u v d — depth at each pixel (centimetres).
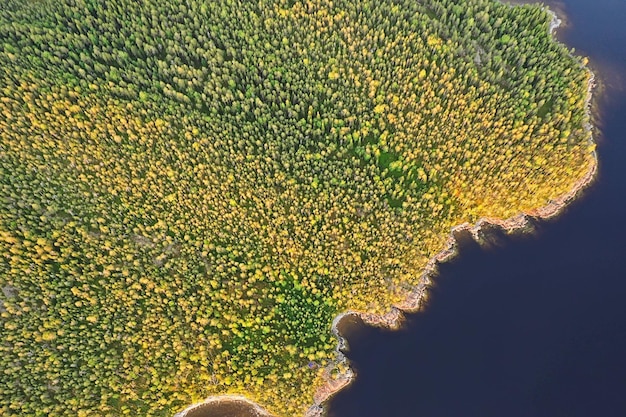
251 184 10169
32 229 9469
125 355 9069
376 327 9775
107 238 9694
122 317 9288
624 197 10394
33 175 9931
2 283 9100
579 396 8831
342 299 9694
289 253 9812
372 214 10006
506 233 10294
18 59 10600
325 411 9238
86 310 9225
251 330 9444
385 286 9750
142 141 10269
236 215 10000
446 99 10725
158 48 11056
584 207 10344
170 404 9081
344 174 10200
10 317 9031
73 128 10256
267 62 10975
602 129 10950
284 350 9375
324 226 9819
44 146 10050
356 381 9400
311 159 10281
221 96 10675
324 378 9319
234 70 10831
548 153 10225
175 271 9650
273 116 10738
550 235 10212
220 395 9275
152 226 9850
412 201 10038
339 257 9744
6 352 8844
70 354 9031
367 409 9231
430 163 10338
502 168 10144
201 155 10281
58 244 9431
